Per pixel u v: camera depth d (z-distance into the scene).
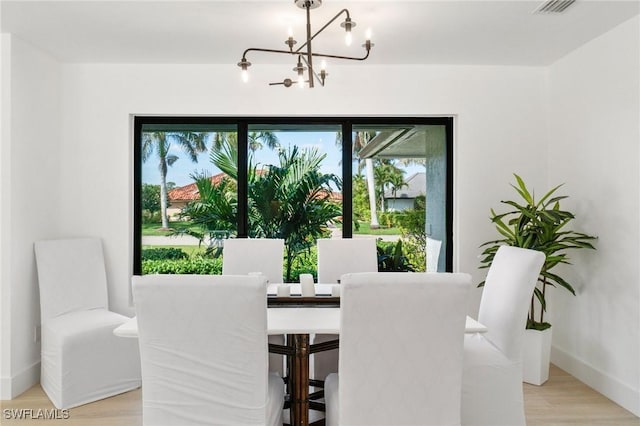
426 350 1.64
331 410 1.91
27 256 3.06
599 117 2.98
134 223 3.73
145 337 1.67
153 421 1.73
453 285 1.59
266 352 1.69
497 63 3.55
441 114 3.62
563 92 3.41
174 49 3.21
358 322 1.60
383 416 1.67
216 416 1.70
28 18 2.68
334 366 2.74
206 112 3.57
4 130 2.89
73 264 3.24
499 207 3.63
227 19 2.70
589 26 2.81
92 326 2.85
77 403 2.73
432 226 3.84
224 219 3.82
